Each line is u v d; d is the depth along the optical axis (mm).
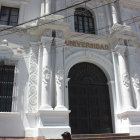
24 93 10617
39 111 9656
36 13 12766
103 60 12641
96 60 12500
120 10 14078
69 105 11453
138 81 11867
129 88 11445
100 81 12617
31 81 10781
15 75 10789
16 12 12727
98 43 12844
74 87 12008
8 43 11383
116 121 11344
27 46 11594
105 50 12789
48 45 11109
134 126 10500
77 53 12148
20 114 10055
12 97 10359
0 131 9602
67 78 11484
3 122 9781
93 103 11938
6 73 10930
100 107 11953
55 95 10453
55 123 9703
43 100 10039
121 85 11758
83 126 11258
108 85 12531
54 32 11633
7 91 10570
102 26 13602
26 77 10945
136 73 12039
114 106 11656
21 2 12742
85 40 12633
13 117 9984
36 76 10953
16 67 10969
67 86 11375
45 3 12773
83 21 13797
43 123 9539
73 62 12055
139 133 10438
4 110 10211
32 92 10594
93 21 13961
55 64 11062
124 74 11680
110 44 12969
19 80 10758
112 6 14000
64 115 9969
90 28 13727
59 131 9500
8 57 10961
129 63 12219
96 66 12891
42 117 9625
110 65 12570
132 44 12734
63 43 11461
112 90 12031
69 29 11875
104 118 11750
